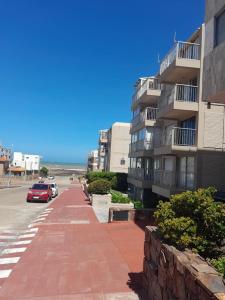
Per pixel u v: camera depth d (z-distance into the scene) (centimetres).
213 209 706
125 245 1322
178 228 708
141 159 3481
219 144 2058
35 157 12631
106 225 1802
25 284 888
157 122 3156
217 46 1291
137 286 873
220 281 516
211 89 1318
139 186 3288
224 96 1320
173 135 2162
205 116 2069
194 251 681
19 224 1873
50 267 1035
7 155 10600
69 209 2605
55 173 15862
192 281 551
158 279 734
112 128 6731
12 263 1080
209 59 1349
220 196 1560
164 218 770
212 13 1348
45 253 1205
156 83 3228
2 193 4509
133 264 1065
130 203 2669
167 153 2208
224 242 732
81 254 1188
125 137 6750
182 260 615
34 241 1405
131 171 3956
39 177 11344
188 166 2191
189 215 752
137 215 1909
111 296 805
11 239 1455
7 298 795
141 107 3612
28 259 1126
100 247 1291
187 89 2136
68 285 879
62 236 1508
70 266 1045
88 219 2055
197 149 2038
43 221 1953
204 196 739
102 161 9100
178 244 700
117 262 1086
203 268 575
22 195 4194
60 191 5400
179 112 2158
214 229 703
